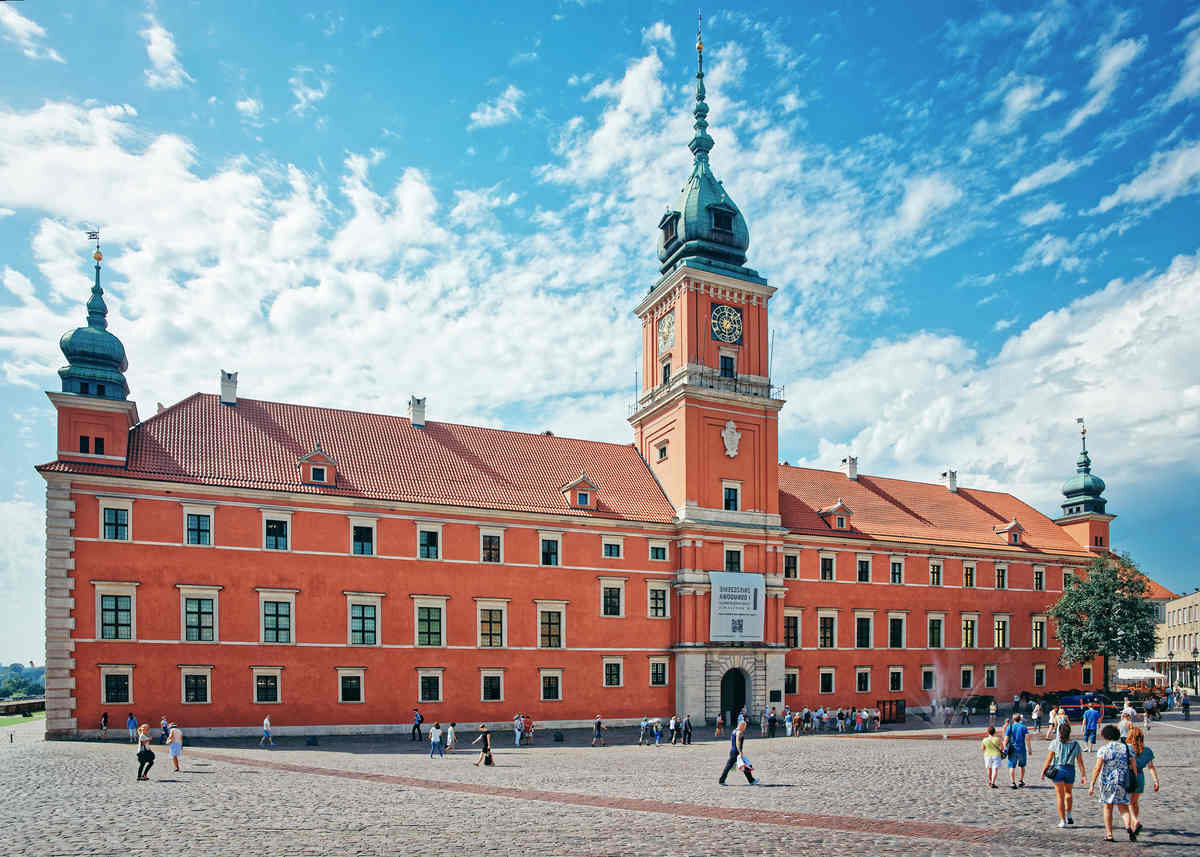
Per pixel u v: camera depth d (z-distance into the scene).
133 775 31.45
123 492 48.22
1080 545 87.44
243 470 52.19
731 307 70.38
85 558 46.97
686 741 51.75
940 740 51.75
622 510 63.78
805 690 68.38
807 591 70.00
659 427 69.94
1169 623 125.44
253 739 48.66
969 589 77.94
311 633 51.72
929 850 18.77
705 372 67.62
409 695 53.91
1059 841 19.67
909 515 79.81
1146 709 62.62
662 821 22.42
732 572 65.25
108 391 50.97
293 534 52.12
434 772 34.31
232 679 49.38
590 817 23.05
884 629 73.06
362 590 53.41
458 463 61.47
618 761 40.16
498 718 56.38
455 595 56.12
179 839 20.16
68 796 26.50
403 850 18.91
